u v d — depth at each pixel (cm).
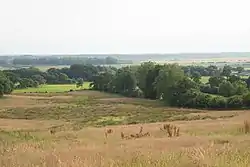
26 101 10250
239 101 8106
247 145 1390
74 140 2305
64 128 4328
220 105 8319
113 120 6144
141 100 10725
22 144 1780
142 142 1827
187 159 950
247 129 2477
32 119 6712
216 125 3141
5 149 1330
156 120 5856
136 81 11881
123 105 9531
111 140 2234
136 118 6519
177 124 3703
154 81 11056
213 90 10112
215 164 887
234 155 974
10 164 1030
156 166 896
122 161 957
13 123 5422
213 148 1198
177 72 9894
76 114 7631
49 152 1268
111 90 12731
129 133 2806
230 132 2422
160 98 10656
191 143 1709
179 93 9444
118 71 12712
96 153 1205
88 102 10300
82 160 991
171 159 953
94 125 5172
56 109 8638
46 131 3431
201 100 8744
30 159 1102
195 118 5894
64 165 948
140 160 947
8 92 11312
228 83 9581
